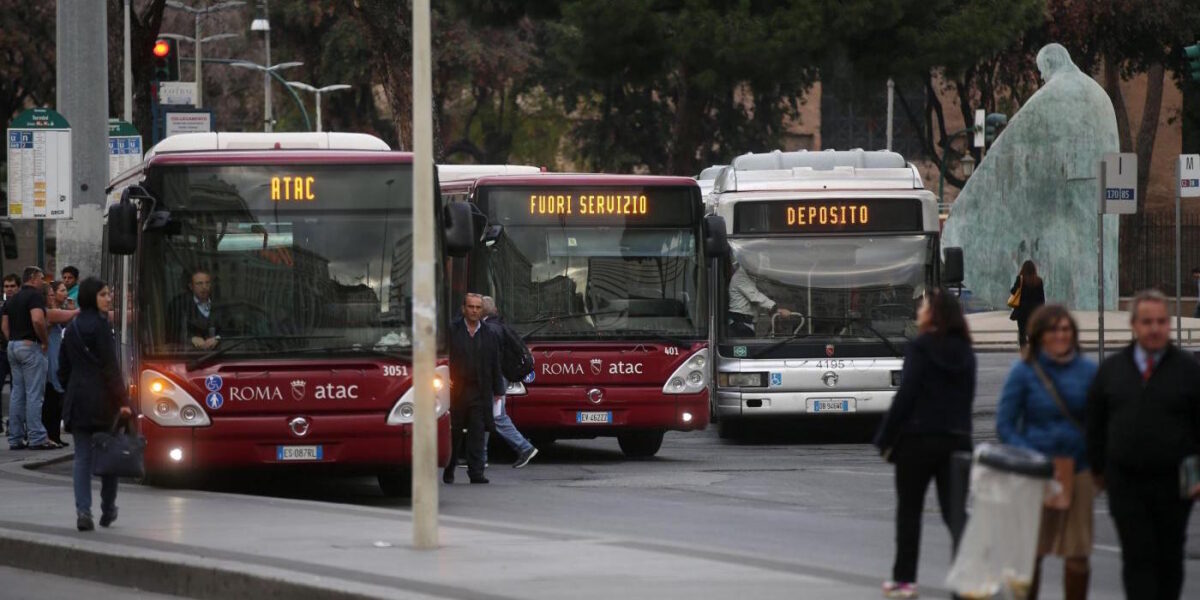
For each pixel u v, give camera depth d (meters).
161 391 46.22
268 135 53.16
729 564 33.16
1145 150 182.25
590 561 33.50
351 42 180.62
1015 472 25.05
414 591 29.91
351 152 47.69
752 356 67.44
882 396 67.31
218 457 46.22
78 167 64.00
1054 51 142.50
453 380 53.69
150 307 46.56
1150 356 26.45
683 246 61.59
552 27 184.38
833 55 112.69
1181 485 25.94
